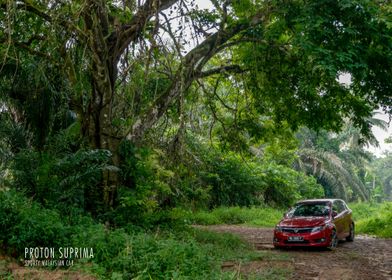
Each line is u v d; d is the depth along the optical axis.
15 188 9.67
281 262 10.11
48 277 6.62
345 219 15.35
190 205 25.44
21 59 12.12
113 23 12.85
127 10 11.10
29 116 12.41
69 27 10.68
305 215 14.11
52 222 8.30
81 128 12.37
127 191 12.36
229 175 29.83
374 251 13.35
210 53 13.39
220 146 19.41
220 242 12.65
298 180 37.41
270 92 15.99
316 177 42.28
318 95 15.65
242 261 9.62
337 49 10.70
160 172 14.52
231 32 13.33
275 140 20.75
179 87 13.26
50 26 10.97
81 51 11.84
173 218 13.84
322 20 10.41
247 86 16.83
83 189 11.18
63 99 12.77
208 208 28.84
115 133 12.87
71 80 11.87
